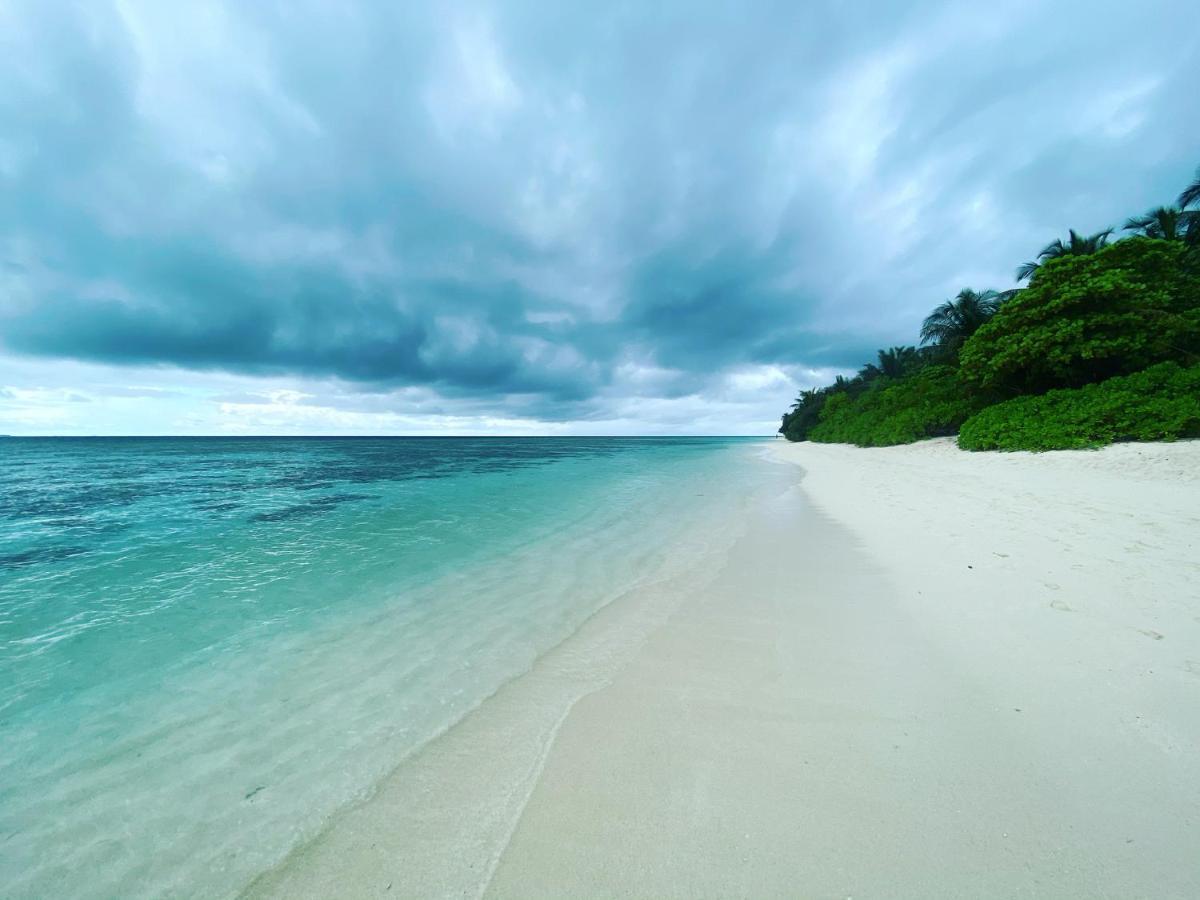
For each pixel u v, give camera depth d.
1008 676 3.42
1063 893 1.86
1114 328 17.44
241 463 33.12
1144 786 2.35
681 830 2.29
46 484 19.64
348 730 3.29
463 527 10.16
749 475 20.78
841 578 5.91
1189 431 13.38
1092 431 14.84
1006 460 15.82
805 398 73.62
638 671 3.88
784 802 2.42
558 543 8.59
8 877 2.29
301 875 2.21
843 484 15.07
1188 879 1.88
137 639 4.79
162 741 3.25
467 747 3.04
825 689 3.45
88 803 2.72
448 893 2.05
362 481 20.31
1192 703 2.95
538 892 2.02
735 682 3.63
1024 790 2.38
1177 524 6.79
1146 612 4.17
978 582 5.29
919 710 3.12
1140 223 24.67
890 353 54.12
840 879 1.99
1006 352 19.33
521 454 45.47
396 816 2.51
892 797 2.40
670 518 10.74
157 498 15.20
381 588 6.25
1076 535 6.63
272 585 6.40
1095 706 2.99
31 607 5.65
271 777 2.87
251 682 3.97
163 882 2.23
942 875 1.97
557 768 2.78
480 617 5.23
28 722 3.47
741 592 5.62
